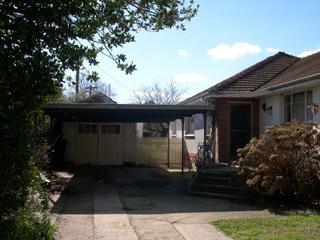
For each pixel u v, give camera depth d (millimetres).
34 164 5312
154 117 25016
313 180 12734
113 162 28984
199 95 22719
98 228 10195
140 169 26328
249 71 21672
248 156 13617
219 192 15375
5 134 4633
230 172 15891
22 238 5090
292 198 13203
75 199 14609
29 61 4730
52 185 15297
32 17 4758
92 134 28938
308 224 10250
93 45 5805
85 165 28250
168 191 16812
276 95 19125
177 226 10477
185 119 29453
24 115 4738
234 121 20969
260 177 13094
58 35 5012
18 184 4832
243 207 13094
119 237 9344
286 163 12789
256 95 19922
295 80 16016
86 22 5379
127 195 15711
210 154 18656
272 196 13555
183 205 13547
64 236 9336
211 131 21469
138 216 11742
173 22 6523
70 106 18578
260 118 20766
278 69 21891
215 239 9156
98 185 18375
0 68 4578
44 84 4863
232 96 20250
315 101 16000
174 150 29328
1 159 4637
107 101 37562
